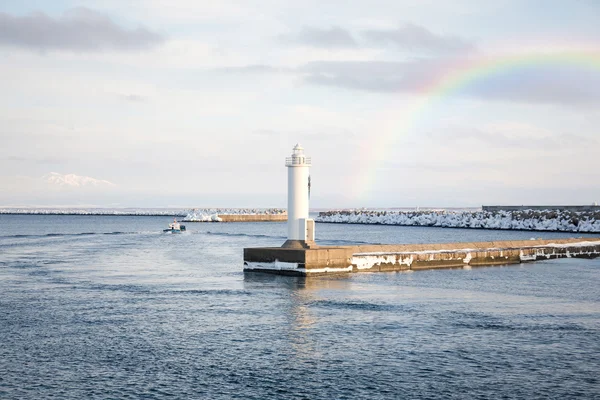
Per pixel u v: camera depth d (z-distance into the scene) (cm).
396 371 2325
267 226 18650
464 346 2669
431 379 2241
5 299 3816
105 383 2177
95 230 15362
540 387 2164
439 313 3366
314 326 3022
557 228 13925
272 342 2719
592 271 5522
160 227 17812
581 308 3562
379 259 5234
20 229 15862
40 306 3566
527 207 18962
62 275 5084
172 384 2170
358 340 2759
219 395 2073
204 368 2350
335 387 2155
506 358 2494
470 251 5938
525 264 6153
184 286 4359
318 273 4791
